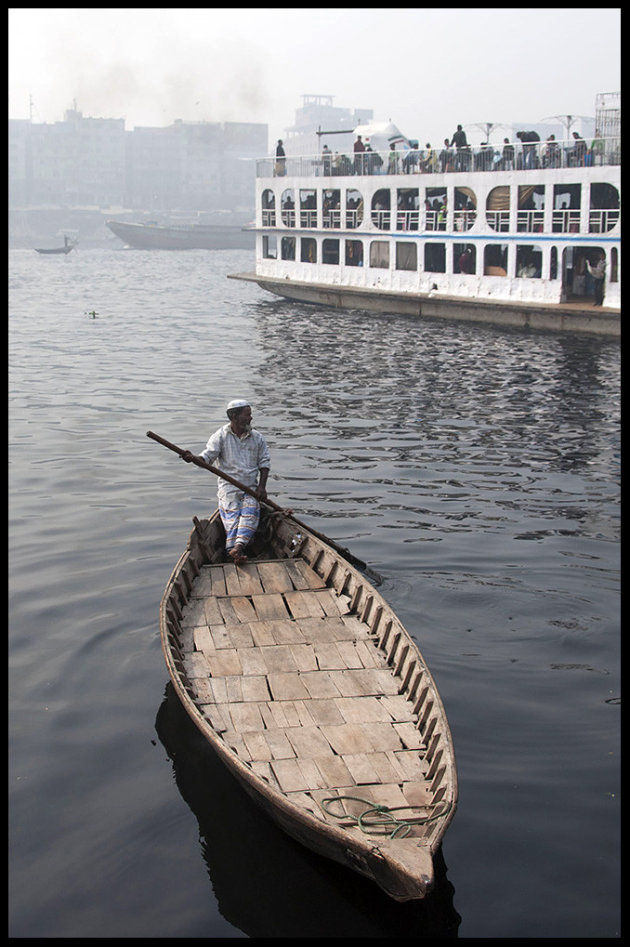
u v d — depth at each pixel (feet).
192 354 93.97
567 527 40.96
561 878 19.33
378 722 22.90
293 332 111.34
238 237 396.98
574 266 117.19
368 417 63.98
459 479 48.65
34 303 150.51
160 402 69.00
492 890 19.01
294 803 18.76
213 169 574.97
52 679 27.17
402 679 24.80
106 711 25.54
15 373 81.92
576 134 111.86
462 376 80.07
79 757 23.47
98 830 20.76
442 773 20.04
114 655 28.66
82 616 31.32
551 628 30.63
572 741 24.02
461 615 31.55
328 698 24.00
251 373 82.33
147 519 41.60
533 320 108.68
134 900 18.78
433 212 121.80
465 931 18.01
